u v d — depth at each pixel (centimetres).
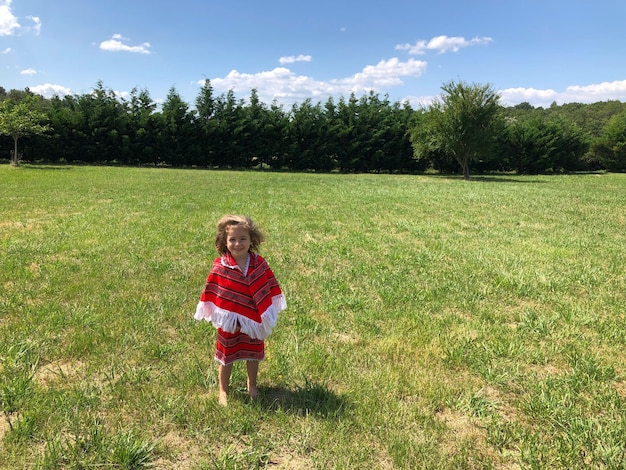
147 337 403
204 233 904
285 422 280
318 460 247
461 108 3108
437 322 462
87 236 840
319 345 399
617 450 254
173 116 3975
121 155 3928
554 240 916
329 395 311
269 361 363
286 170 4344
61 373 330
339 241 883
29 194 1499
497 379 340
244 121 4159
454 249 821
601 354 393
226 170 3941
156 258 695
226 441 262
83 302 488
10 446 246
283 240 879
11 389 304
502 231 1024
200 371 341
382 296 548
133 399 299
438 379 341
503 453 256
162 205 1305
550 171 4734
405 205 1502
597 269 684
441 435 272
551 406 303
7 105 2942
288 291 560
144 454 246
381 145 4369
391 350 392
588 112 7738
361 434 270
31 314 445
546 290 584
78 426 267
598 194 2012
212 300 296
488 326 455
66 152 3759
